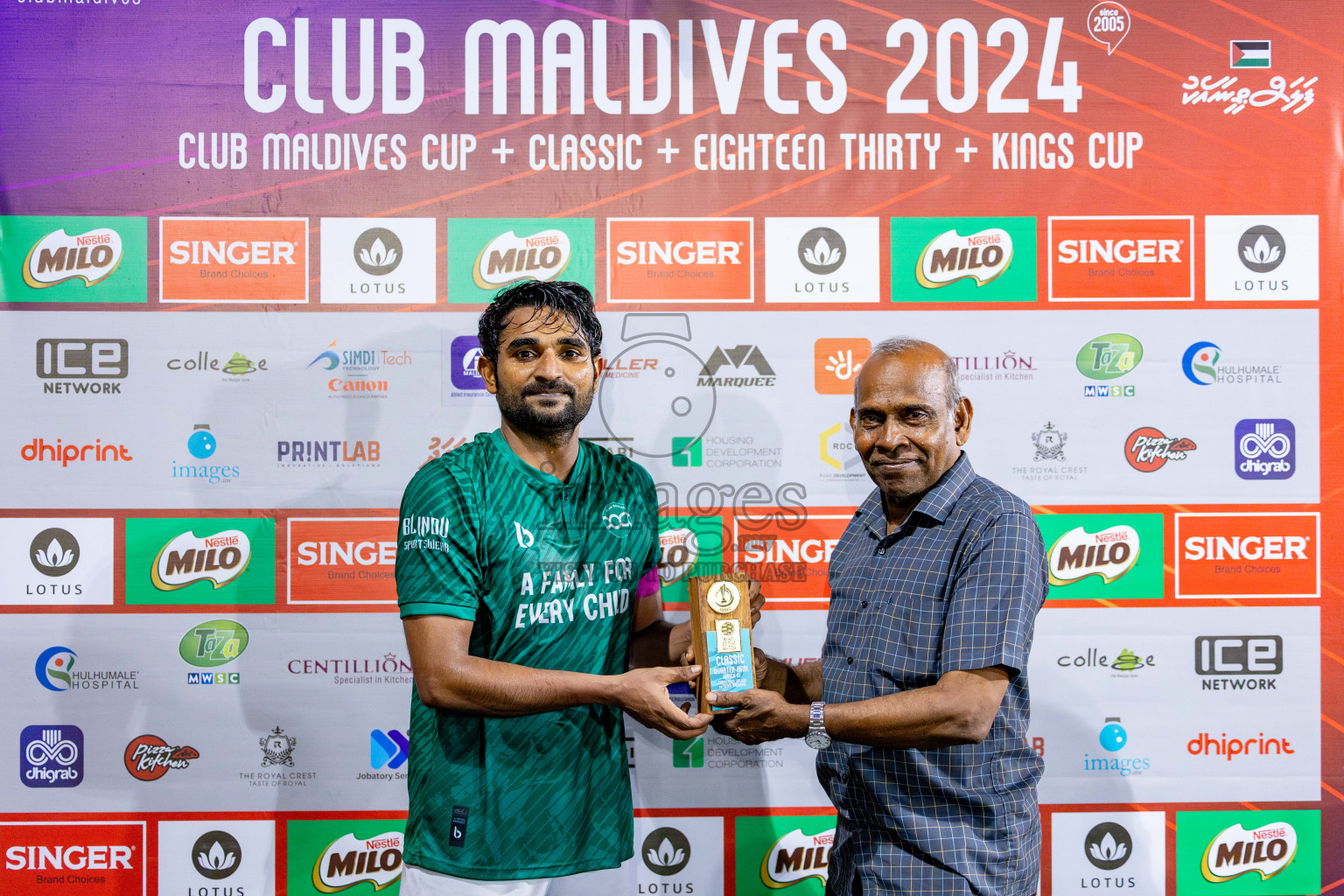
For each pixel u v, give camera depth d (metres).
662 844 1.84
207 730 1.82
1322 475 1.85
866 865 1.33
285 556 1.83
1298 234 1.86
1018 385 1.86
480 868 1.40
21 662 1.81
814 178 1.86
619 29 1.85
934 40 1.86
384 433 1.84
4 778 1.81
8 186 1.82
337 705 1.83
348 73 1.84
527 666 1.42
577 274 1.85
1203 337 1.86
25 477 1.81
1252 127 1.86
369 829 1.83
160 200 1.83
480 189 1.84
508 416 1.42
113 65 1.83
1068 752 1.84
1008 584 1.23
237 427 1.83
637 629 1.63
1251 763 1.84
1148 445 1.86
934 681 1.28
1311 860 1.84
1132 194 1.86
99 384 1.82
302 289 1.83
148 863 1.81
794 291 1.86
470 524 1.39
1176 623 1.85
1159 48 1.86
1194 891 1.85
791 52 1.86
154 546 1.82
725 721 1.39
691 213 1.85
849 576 1.42
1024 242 1.86
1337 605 1.85
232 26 1.84
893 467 1.33
